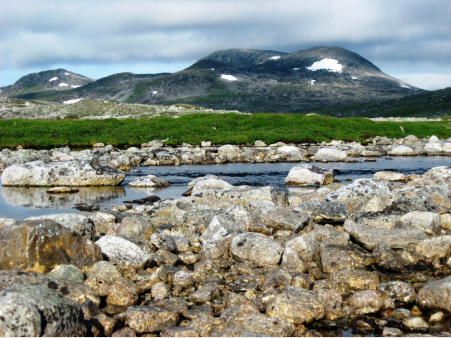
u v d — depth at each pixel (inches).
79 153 1462.8
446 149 1769.2
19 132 2053.4
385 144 2128.4
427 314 339.3
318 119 2556.6
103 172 991.0
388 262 431.2
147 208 694.5
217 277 412.5
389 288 366.3
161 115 3415.4
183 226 541.6
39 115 3555.6
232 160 1489.9
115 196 852.0
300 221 531.5
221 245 475.2
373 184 692.1
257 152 1611.7
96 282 368.8
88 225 464.4
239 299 350.9
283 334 297.3
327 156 1507.1
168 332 303.0
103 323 307.7
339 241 502.6
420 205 605.3
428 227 518.9
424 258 453.4
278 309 323.9
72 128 2210.9
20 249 370.9
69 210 711.7
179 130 2210.9
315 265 448.1
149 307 329.1
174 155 1446.9
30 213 686.5
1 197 832.3
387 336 305.4
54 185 968.3
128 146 1958.7
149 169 1282.0
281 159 1507.1
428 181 848.3
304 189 922.1
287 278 388.5
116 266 408.5
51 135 2060.8
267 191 703.1
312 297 338.3
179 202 683.4
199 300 358.9
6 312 251.4
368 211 598.9
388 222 553.9
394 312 339.6
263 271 426.3
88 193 885.2
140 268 429.4
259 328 299.0
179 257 463.2
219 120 2474.2
